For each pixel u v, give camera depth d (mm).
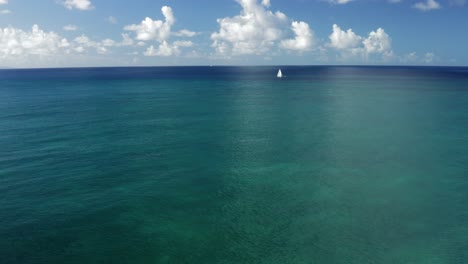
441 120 62812
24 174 35375
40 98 100062
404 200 29375
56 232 24438
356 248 22453
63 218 26391
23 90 127750
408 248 22453
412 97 99375
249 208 28062
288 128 57062
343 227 25031
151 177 34812
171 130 55500
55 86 149125
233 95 108188
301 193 31016
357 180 33969
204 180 34156
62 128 56812
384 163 38938
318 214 27000
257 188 32156
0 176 34719
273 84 158875
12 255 21750
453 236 23719
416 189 31625
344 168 37344
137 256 21703
